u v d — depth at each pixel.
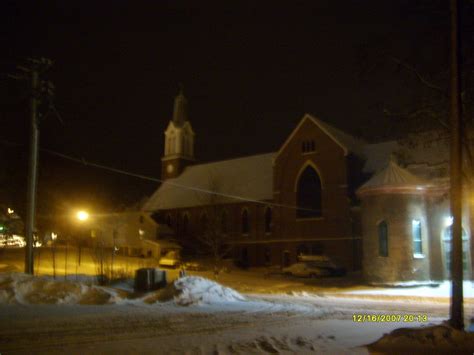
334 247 52.62
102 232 65.12
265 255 60.81
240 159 72.56
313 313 18.73
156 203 75.81
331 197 53.66
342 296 28.95
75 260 51.62
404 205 37.38
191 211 70.44
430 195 37.97
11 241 59.59
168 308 19.47
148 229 68.88
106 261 42.06
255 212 62.84
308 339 12.20
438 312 20.20
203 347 11.22
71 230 61.81
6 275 22.41
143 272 25.62
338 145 54.00
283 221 57.31
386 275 36.84
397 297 28.14
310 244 54.62
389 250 37.16
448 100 20.73
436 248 37.41
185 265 54.94
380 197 38.09
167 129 82.50
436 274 37.12
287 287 37.75
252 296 27.55
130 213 71.00
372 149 57.84
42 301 20.47
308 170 56.75
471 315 19.22
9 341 11.91
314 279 45.03
